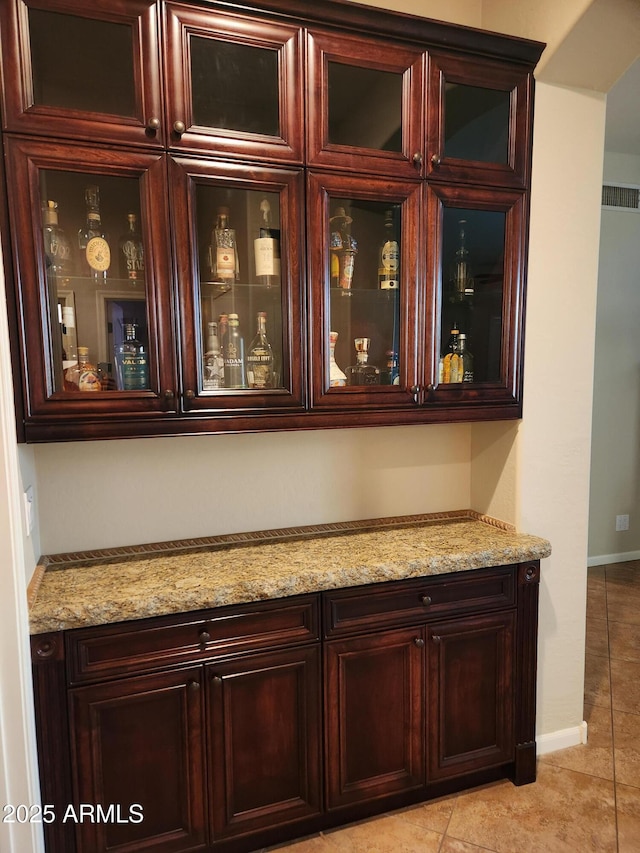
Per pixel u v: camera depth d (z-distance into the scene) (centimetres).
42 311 142
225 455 196
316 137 162
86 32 142
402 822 182
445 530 210
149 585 156
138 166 146
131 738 151
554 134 192
